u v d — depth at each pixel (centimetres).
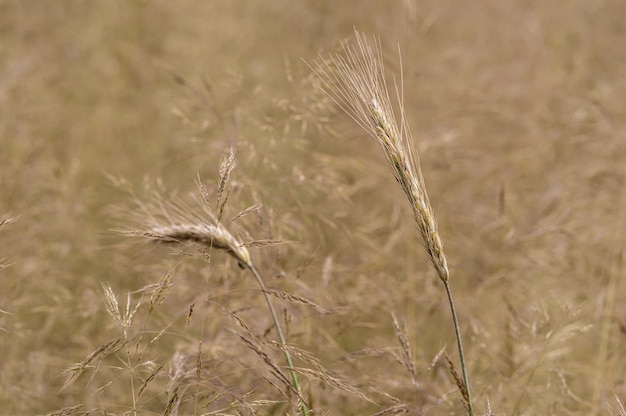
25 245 643
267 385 493
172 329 555
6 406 556
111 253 682
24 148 731
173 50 923
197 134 731
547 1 986
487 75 898
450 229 730
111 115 867
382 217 736
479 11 984
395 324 490
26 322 612
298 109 588
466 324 640
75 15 957
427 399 539
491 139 852
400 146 379
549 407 540
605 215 741
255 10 1007
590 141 809
